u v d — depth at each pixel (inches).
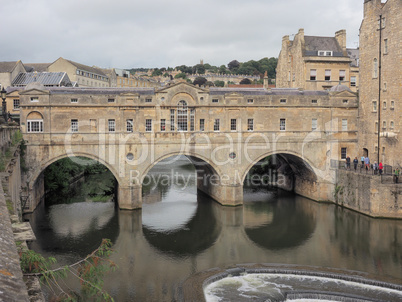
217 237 1553.9
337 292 1036.5
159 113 1893.5
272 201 2140.7
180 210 1943.9
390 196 1685.5
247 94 2036.2
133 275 1192.8
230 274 1176.8
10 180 1035.3
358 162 2063.2
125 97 1847.9
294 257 1331.2
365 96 2015.3
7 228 385.4
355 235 1544.0
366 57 2005.4
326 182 2054.6
